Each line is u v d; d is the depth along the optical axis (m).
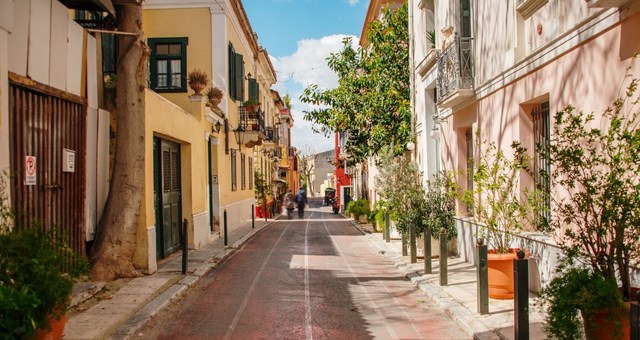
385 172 13.14
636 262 5.22
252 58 28.72
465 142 12.25
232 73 21.39
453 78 11.30
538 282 7.91
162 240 12.45
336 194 46.53
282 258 13.37
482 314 6.96
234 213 21.77
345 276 10.63
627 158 4.66
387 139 17.69
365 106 18.19
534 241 7.99
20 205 6.87
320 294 8.88
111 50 12.57
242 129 21.56
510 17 8.91
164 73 19.28
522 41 8.66
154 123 10.81
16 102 6.83
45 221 7.50
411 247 11.62
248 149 26.91
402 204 12.49
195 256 12.96
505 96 9.21
